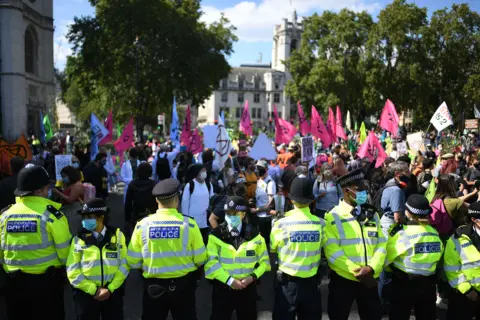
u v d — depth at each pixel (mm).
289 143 15133
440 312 5668
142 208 6461
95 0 29797
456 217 5512
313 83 44000
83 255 4027
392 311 4453
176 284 3996
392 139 16969
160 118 24453
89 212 4004
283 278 4156
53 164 10656
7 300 4191
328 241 4258
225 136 9219
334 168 8438
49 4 40656
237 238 4215
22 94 35406
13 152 8844
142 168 6602
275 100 99750
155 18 29094
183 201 6688
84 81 32906
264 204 7520
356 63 43406
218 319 4191
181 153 10992
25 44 37969
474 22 40844
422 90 41531
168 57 29016
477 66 41000
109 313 4141
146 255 3973
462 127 42469
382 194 5844
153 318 4020
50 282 4172
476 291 4258
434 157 12734
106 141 11570
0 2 33750
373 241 4219
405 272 4285
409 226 4352
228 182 8344
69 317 5449
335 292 4281
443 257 4406
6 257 4098
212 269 4078
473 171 9477
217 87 35938
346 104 45750
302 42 48594
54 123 40062
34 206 4137
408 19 40094
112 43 30312
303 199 4152
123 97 32531
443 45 42094
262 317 5543
